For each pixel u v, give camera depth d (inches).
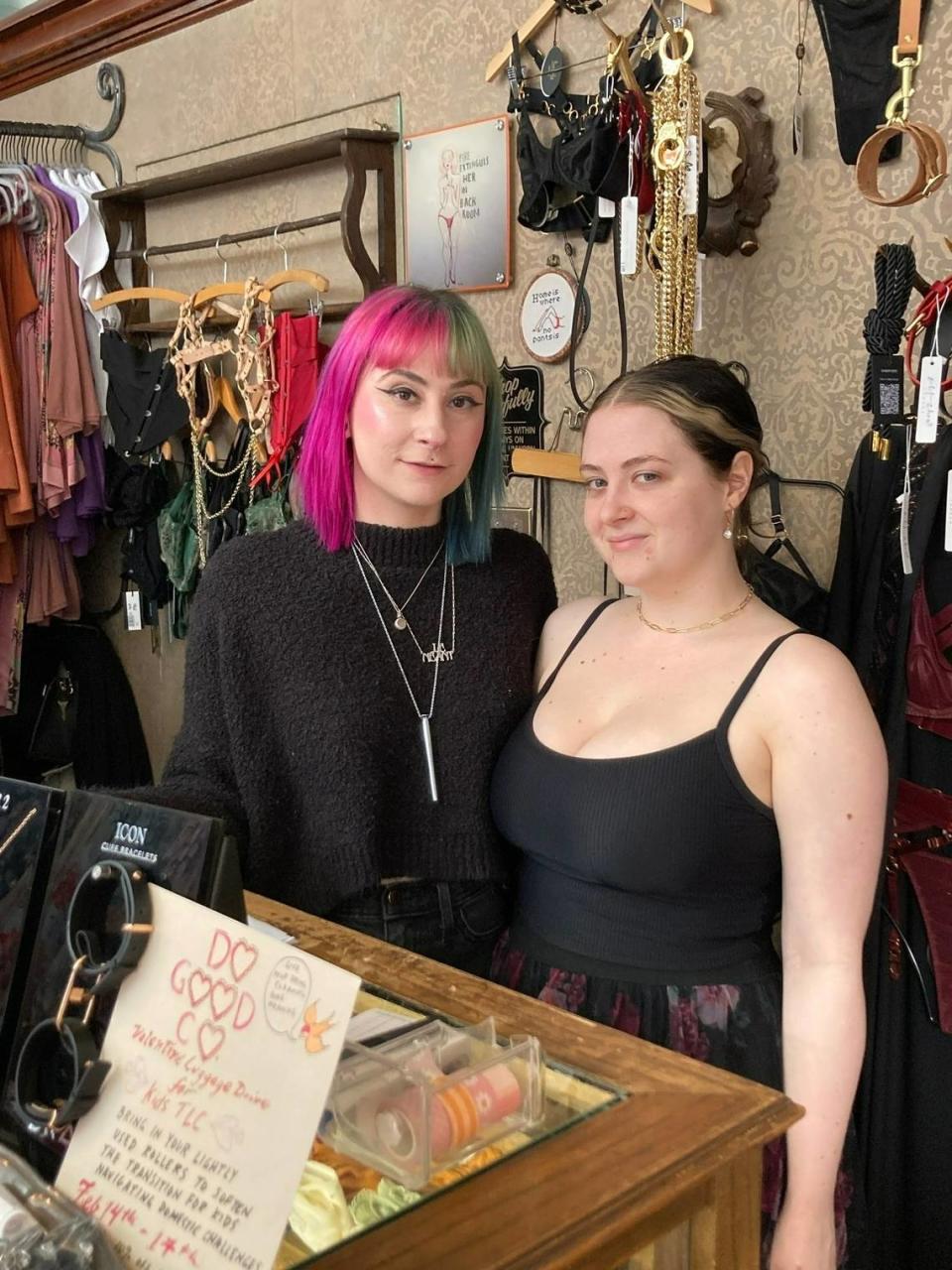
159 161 116.6
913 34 55.9
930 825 58.6
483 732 52.4
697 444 47.2
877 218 66.0
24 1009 30.0
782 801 44.9
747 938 47.9
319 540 51.9
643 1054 34.2
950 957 58.2
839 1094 42.5
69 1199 26.4
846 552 61.7
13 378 114.6
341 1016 24.7
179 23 110.6
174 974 27.2
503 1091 30.2
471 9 86.5
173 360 106.2
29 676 130.5
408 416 48.6
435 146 89.8
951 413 61.6
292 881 51.3
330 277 102.7
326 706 50.0
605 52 77.8
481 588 54.1
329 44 97.7
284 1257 25.6
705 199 68.7
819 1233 42.1
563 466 78.2
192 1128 25.6
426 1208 26.9
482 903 52.7
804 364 70.3
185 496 114.7
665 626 50.4
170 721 127.3
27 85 130.9
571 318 82.7
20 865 31.5
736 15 70.8
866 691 59.4
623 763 47.3
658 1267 29.3
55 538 124.4
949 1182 59.3
